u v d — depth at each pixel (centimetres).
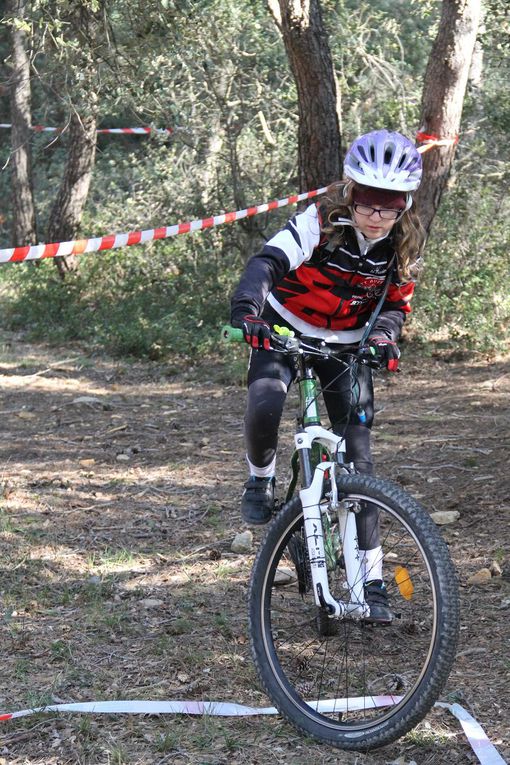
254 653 412
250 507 452
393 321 433
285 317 440
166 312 1484
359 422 439
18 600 553
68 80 1382
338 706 416
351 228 412
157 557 629
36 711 418
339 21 1622
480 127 1560
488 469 798
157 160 1847
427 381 1184
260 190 1523
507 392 1100
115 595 563
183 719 418
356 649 479
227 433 980
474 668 457
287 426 988
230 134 1502
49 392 1191
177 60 1445
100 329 1488
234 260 1538
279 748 392
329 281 424
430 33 1731
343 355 411
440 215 1421
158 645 490
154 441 953
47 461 879
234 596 564
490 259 1414
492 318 1359
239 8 1484
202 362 1342
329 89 1253
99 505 744
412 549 595
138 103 1398
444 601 366
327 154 1267
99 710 421
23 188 2112
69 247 807
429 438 916
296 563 453
